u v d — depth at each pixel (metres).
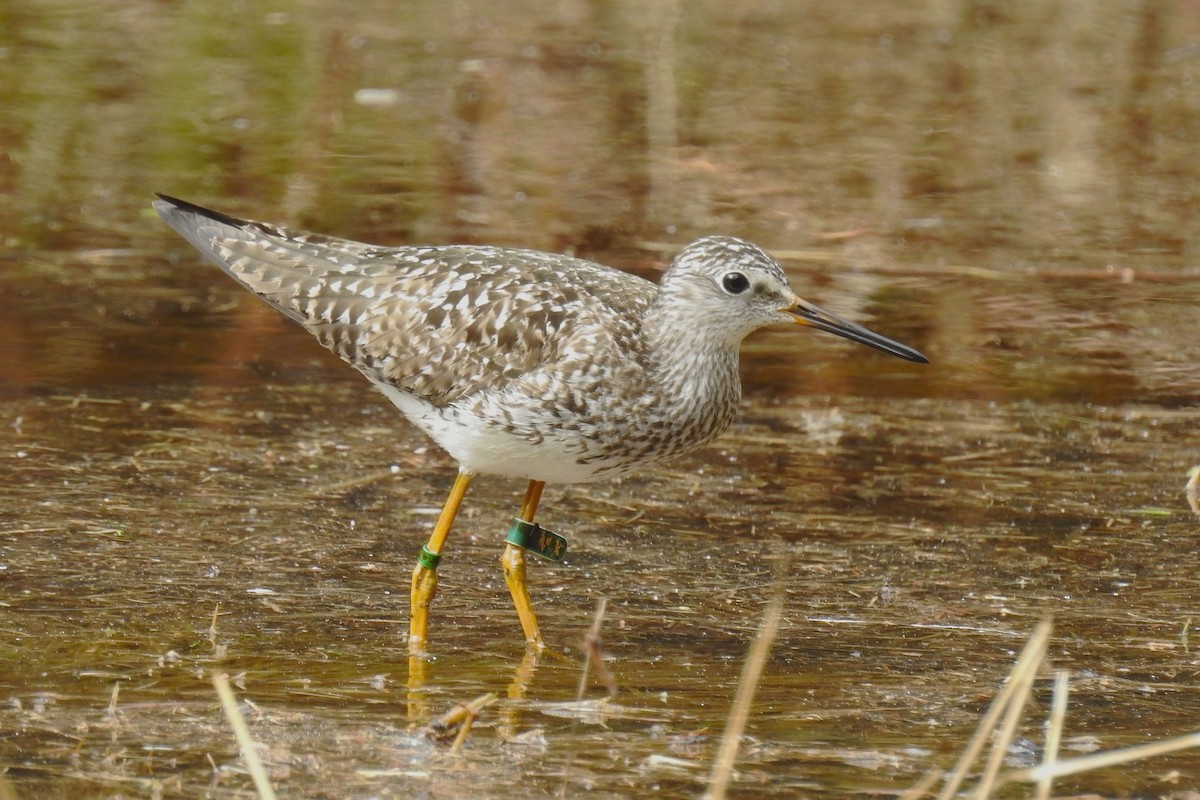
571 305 11.48
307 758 9.05
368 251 12.43
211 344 17.25
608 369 11.26
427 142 24.00
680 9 31.83
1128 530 13.54
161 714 9.58
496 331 11.46
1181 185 23.17
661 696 10.20
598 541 13.16
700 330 11.59
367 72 27.25
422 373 11.70
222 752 9.09
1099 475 14.84
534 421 11.30
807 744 9.49
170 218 12.80
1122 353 17.73
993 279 19.59
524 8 31.67
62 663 10.31
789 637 11.28
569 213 21.28
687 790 8.81
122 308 17.97
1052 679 10.56
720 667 10.72
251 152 23.23
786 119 25.64
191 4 30.77
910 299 18.97
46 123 23.88
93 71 26.50
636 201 21.89
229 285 18.86
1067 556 12.97
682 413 11.59
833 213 21.70
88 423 15.05
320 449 14.89
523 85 26.83
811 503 14.11
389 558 12.60
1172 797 8.87
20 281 18.44
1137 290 19.31
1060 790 8.95
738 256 11.60
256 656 10.62
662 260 19.67
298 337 17.62
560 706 9.94
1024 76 28.19
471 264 11.92
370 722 9.62
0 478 13.64
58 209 20.69
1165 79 28.16
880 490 14.42
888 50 29.66
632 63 28.34
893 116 26.02
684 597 12.04
